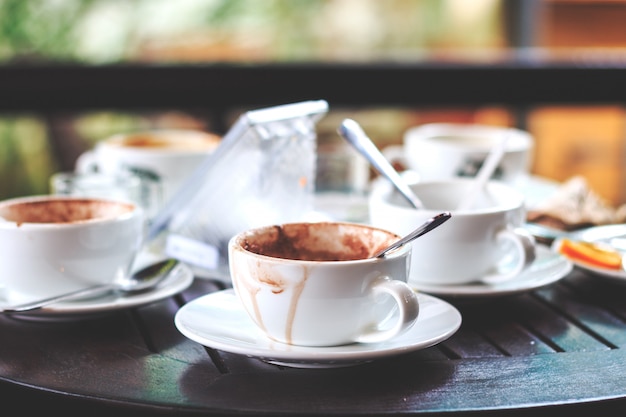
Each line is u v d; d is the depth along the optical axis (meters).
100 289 0.93
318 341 0.83
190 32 2.52
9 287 0.93
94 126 2.34
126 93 1.85
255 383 0.82
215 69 1.87
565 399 0.80
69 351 0.87
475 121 2.45
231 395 0.81
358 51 2.59
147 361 0.86
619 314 0.95
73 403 0.81
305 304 0.82
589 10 2.50
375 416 0.79
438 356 0.87
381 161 0.99
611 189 2.54
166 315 0.94
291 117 1.01
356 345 0.84
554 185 1.31
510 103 1.99
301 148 1.03
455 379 0.83
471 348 0.88
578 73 1.97
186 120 2.15
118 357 0.86
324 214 1.10
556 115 2.50
